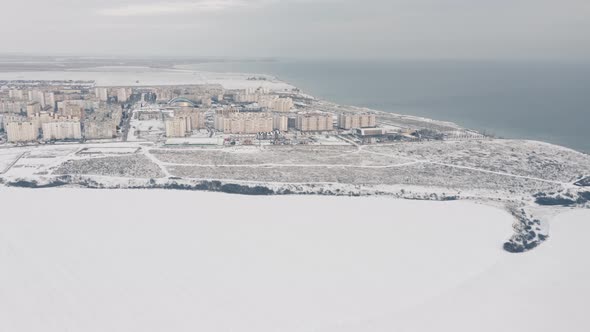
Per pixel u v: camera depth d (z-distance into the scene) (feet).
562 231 517.96
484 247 465.06
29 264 414.82
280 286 384.27
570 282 402.93
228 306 356.18
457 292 381.81
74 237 471.62
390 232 496.64
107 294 369.71
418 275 407.03
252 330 328.70
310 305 359.05
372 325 336.29
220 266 415.85
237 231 493.77
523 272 418.92
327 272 408.46
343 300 366.63
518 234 495.41
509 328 336.70
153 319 339.57
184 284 385.50
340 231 497.46
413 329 333.01
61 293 370.73
